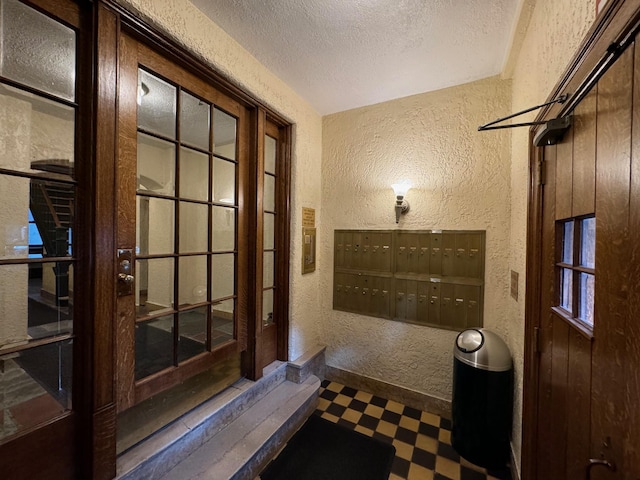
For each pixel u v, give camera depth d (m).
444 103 2.05
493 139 1.88
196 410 1.51
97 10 1.03
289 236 2.21
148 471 1.18
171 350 1.42
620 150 0.62
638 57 0.56
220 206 1.70
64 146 1.02
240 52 1.63
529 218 1.31
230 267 1.78
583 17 0.82
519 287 1.50
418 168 2.14
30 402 0.95
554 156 1.06
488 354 1.58
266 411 1.74
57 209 1.00
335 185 2.50
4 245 0.91
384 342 2.28
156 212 1.36
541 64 1.21
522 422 1.36
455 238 2.01
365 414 2.02
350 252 2.43
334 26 1.48
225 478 1.25
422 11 1.37
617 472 0.62
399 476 1.50
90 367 1.03
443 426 1.90
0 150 0.90
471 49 1.64
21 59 0.93
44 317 0.98
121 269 1.18
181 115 1.46
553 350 1.05
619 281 0.63
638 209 0.56
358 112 2.39
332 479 1.45
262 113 1.90
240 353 1.87
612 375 0.65
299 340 2.28
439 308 2.06
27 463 0.92
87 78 1.04
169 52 1.32
